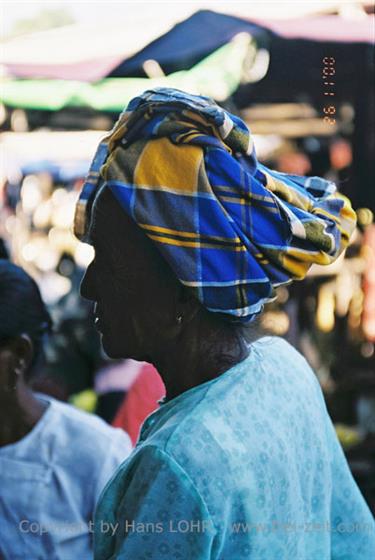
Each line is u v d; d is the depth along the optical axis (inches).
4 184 311.4
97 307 45.0
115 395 150.1
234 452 40.0
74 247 287.1
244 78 143.9
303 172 196.5
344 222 46.8
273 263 41.8
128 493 40.4
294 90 141.4
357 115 144.0
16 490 66.4
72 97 163.9
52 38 172.6
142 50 146.7
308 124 174.6
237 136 42.0
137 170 40.6
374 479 146.2
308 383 47.8
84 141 237.6
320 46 134.1
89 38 165.9
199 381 43.7
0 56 165.2
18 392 66.8
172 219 40.0
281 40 135.6
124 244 42.2
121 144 41.5
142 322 43.4
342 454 51.5
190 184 40.1
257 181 41.7
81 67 152.8
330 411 169.2
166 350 44.0
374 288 176.2
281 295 182.1
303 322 182.5
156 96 41.8
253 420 41.8
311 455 45.8
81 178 307.0
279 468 41.8
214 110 41.1
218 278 40.3
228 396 41.9
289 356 48.3
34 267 286.2
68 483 67.0
